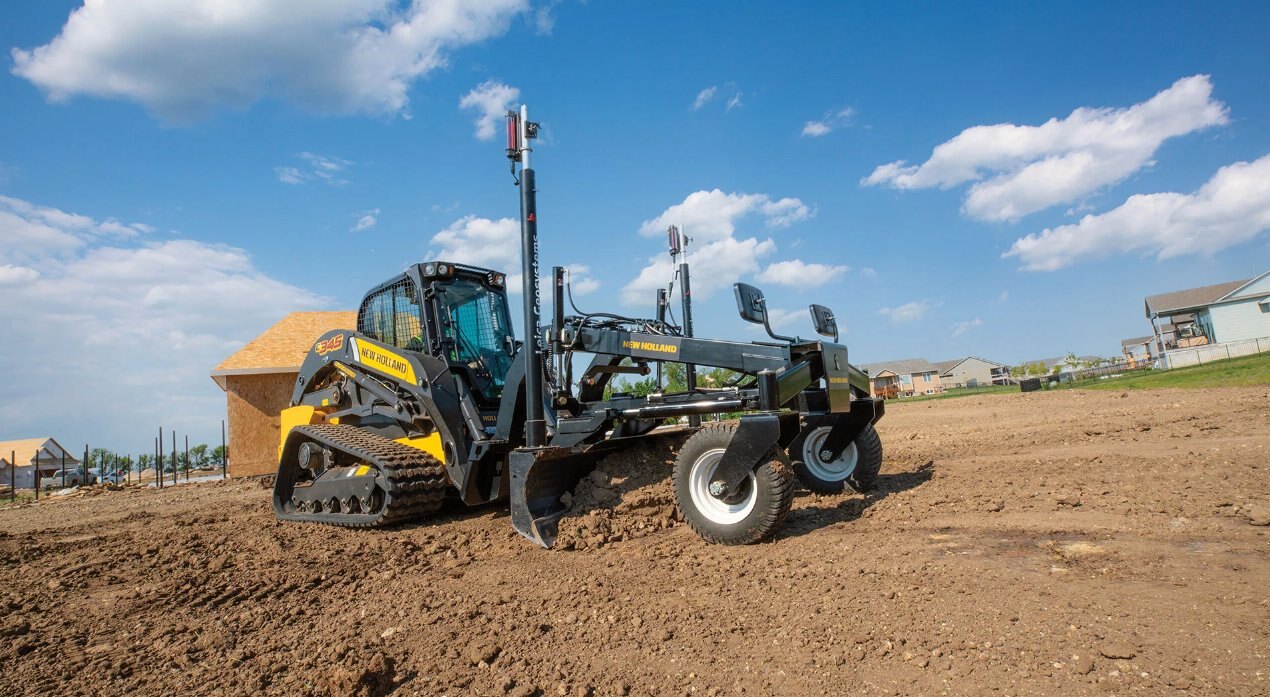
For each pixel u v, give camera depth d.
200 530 7.89
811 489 6.92
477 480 7.00
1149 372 34.41
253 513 9.75
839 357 6.04
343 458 8.16
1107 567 3.91
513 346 8.36
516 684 3.12
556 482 6.39
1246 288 42.22
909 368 92.06
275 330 20.55
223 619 4.42
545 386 6.69
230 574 5.57
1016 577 3.85
